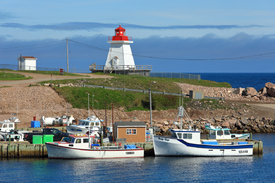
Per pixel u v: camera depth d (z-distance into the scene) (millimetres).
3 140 60406
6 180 47281
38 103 88812
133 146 57938
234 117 90625
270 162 56531
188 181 47969
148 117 91688
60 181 47219
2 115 80812
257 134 81438
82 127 64938
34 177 48406
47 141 58812
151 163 55156
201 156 58875
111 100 96625
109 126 70125
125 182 47375
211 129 64938
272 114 96312
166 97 103938
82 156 55969
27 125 77438
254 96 116812
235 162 56500
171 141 58188
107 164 54219
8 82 102938
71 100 92562
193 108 99375
